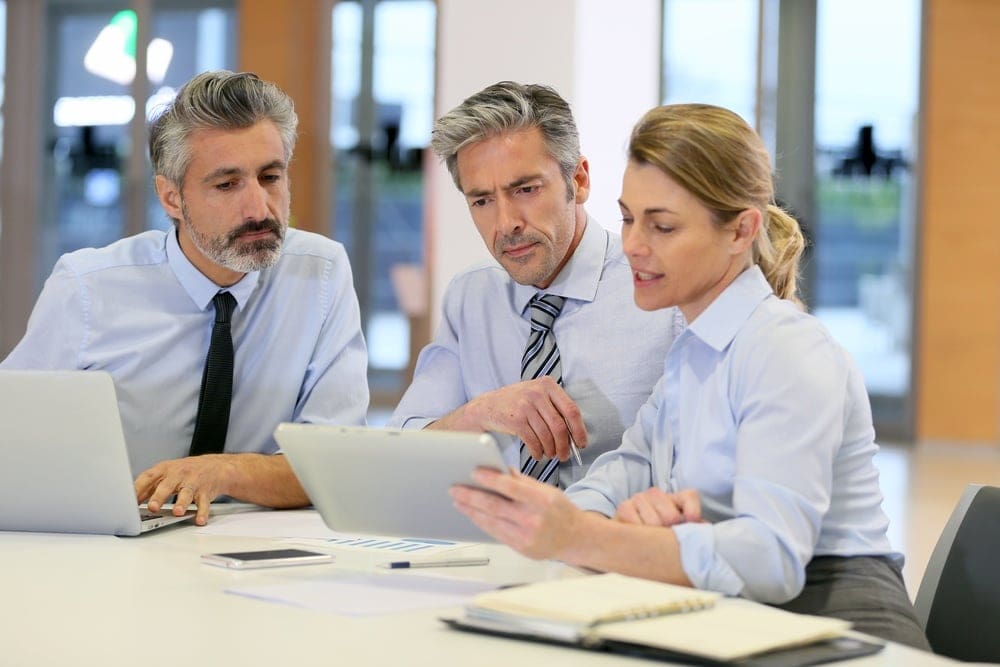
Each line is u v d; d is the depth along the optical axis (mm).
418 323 9836
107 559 1807
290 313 2613
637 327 2457
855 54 8852
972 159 8625
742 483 1672
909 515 5480
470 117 2264
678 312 2447
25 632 1374
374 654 1286
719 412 1806
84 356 2551
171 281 2568
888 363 8922
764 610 1440
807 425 1683
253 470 2273
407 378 9898
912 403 8797
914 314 8789
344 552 1885
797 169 8977
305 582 1643
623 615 1334
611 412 2447
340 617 1449
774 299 1815
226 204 2381
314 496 1731
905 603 1750
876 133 8852
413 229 9906
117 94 9938
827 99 8914
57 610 1479
